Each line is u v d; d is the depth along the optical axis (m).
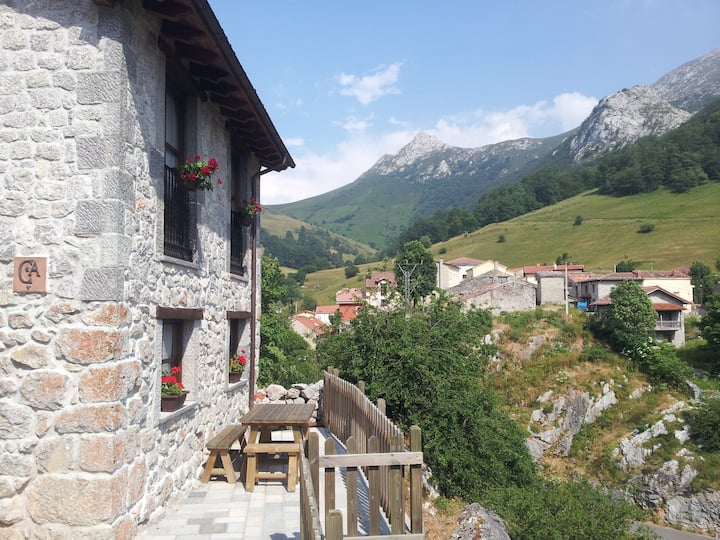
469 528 7.98
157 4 4.66
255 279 9.46
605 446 27.88
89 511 4.10
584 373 31.80
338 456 4.27
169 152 5.94
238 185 8.88
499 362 33.22
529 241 94.25
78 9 4.38
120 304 4.33
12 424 4.20
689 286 49.88
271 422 6.14
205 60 5.61
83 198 4.30
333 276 111.50
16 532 4.13
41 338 4.23
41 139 4.35
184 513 5.26
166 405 5.45
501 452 12.56
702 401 28.20
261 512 5.31
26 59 4.39
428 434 10.77
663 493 24.69
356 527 4.26
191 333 6.26
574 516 13.41
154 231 5.12
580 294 54.16
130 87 4.56
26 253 4.30
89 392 4.16
